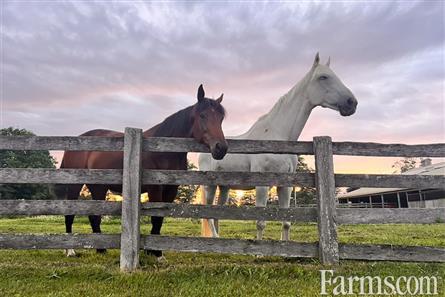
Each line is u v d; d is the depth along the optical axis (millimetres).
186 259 4637
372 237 7465
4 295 2961
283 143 4051
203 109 4074
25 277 3465
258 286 3211
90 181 3939
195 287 3178
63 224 11930
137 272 3512
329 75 5066
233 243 3830
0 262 4172
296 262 4148
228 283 3266
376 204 34656
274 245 3846
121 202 3932
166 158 4441
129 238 3752
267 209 3918
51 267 3736
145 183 3955
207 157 6012
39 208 3859
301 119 5219
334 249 3828
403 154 4078
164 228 10352
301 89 5199
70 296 2930
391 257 3873
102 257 4867
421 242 6293
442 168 30359
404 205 33875
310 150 4051
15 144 3938
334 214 3883
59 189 5641
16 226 10523
